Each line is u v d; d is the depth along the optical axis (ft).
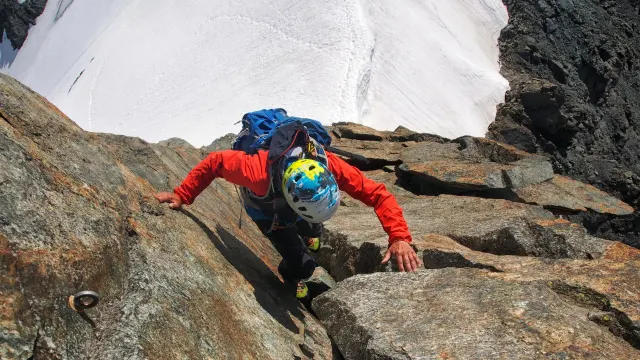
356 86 159.43
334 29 178.50
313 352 14.11
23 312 8.37
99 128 192.65
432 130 164.55
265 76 172.65
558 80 180.45
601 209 30.89
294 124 13.65
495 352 11.11
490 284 13.47
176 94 186.91
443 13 203.10
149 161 18.94
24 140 11.48
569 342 11.31
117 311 10.12
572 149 148.77
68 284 9.41
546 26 192.24
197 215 16.62
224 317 12.28
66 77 241.55
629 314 12.11
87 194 11.75
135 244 12.00
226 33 201.26
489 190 30.76
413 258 13.80
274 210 14.10
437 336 11.76
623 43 189.06
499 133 149.07
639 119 175.22
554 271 14.42
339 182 14.25
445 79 179.83
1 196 9.65
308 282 18.02
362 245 19.22
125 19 241.55
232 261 15.61
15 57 304.30
